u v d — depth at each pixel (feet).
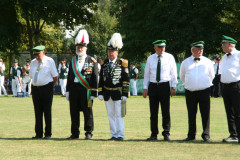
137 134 70.33
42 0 215.72
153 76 64.08
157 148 55.42
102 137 66.95
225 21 237.04
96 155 50.37
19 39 242.37
